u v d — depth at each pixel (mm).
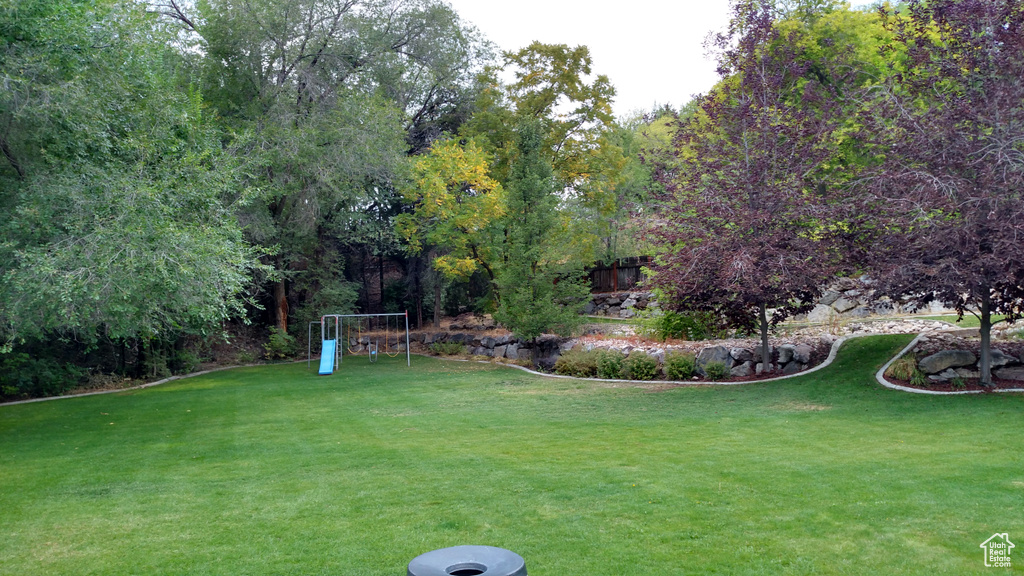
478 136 25156
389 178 24297
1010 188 9477
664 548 4602
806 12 20484
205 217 12719
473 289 31469
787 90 14219
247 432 10773
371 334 31641
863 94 11594
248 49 23109
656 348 16812
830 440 8055
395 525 5355
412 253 26109
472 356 24703
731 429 9227
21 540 5336
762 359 14266
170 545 5086
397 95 27031
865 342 14062
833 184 12766
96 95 10898
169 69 19516
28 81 9820
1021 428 7949
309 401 14875
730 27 13555
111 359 20500
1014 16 10117
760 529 4902
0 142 10898
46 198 9945
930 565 4113
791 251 12289
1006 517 4848
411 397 14922
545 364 20641
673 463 7164
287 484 6957
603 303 26266
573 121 25062
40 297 9234
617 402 12688
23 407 15000
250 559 4703
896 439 7867
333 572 4398
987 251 9938
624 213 27766
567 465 7309
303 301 29625
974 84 10461
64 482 7453
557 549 4656
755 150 12883
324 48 24250
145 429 11445
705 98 13750
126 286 9727
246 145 21875
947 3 10555
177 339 22453
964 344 12016
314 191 23312
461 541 4902
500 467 7332
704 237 12938
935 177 9969
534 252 19641
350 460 8125
